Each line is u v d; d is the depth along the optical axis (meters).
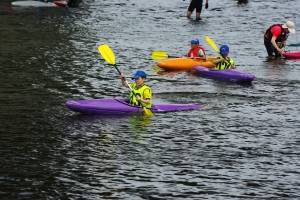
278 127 37.59
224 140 34.97
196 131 36.53
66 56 60.50
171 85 49.62
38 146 33.12
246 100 44.53
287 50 68.19
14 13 91.25
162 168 30.36
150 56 62.28
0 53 60.69
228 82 51.03
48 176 29.00
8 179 28.48
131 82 50.53
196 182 28.70
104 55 42.94
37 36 72.00
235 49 67.62
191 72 55.16
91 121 37.94
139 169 30.16
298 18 92.56
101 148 33.06
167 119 38.88
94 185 28.11
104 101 39.97
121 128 36.66
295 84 50.44
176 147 33.53
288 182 28.92
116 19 88.69
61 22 83.94
